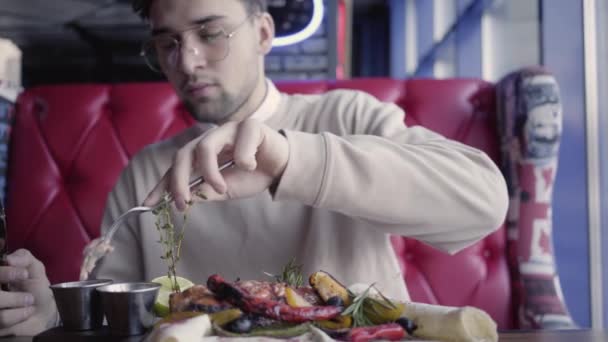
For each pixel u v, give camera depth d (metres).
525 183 1.60
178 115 1.81
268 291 0.60
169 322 0.56
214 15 1.03
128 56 5.36
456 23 3.74
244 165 0.70
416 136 1.02
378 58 7.47
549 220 1.59
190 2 1.02
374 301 0.62
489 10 3.19
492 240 1.71
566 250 2.05
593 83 1.97
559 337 0.70
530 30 2.26
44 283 0.93
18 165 1.79
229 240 1.15
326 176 0.78
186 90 1.07
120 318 0.60
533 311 1.57
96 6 4.28
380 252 1.12
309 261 1.11
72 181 1.79
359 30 7.55
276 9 2.63
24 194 1.78
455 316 0.58
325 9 2.83
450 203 0.85
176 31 1.04
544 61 2.08
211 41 1.04
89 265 0.72
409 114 1.78
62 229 1.76
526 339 0.68
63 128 1.80
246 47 1.08
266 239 1.14
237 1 1.06
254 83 1.13
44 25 4.68
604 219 1.99
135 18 4.56
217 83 1.06
